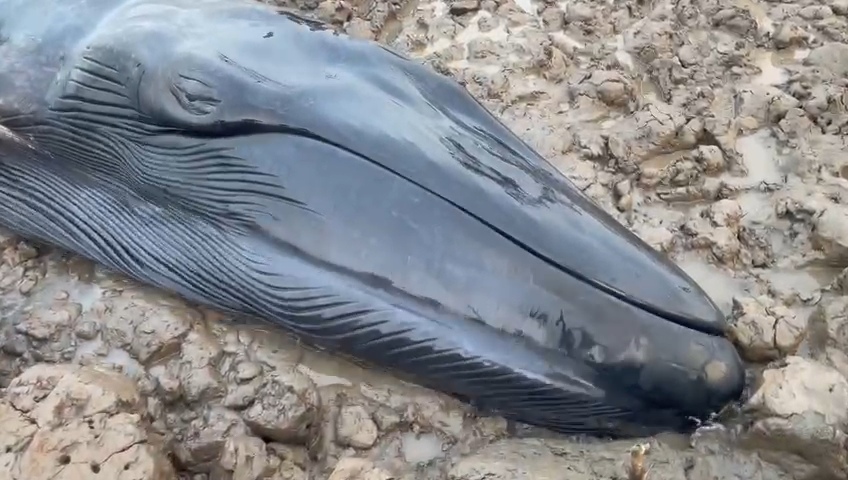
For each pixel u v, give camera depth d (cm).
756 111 256
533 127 254
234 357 212
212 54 200
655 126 248
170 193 206
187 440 200
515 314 185
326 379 208
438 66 274
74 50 208
